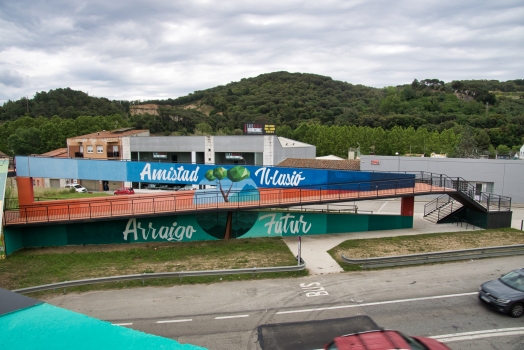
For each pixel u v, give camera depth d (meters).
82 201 24.38
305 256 20.34
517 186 40.09
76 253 22.36
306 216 26.28
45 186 56.12
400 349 7.82
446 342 10.77
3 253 21.44
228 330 11.79
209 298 14.55
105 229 24.42
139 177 28.08
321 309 13.26
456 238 23.33
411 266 18.00
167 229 24.94
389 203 40.22
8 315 5.41
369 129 75.94
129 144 51.28
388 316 12.52
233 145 47.69
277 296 14.61
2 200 21.89
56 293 15.52
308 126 87.19
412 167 43.06
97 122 85.69
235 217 25.67
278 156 50.47
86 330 5.20
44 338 4.89
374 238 24.23
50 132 78.12
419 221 29.78
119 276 16.25
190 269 18.56
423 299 13.89
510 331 11.40
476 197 39.72
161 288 15.81
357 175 26.92
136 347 4.95
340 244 22.83
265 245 23.22
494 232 24.72
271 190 26.20
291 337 11.24
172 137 49.56
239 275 17.09
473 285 15.17
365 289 15.09
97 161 27.66
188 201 25.20
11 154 79.19
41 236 24.03
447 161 41.94
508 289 12.79
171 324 12.29
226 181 27.58
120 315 13.10
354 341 8.21
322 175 27.11
